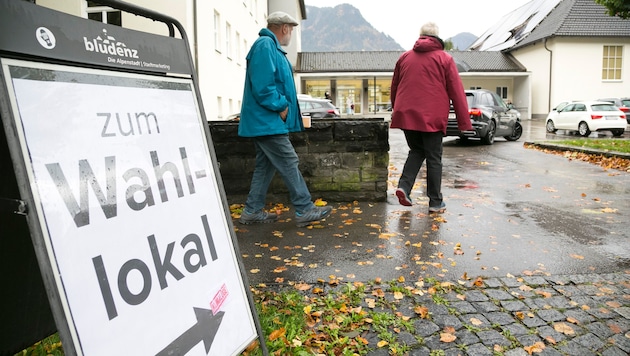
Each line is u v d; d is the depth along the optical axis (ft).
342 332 9.16
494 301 10.53
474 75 127.13
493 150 46.11
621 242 14.88
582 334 9.10
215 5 53.36
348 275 12.05
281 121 15.35
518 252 13.88
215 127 19.39
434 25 17.98
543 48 121.49
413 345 8.73
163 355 5.44
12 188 5.98
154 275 5.62
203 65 47.19
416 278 11.86
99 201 5.21
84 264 4.86
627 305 10.32
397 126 18.34
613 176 28.17
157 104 6.35
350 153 20.12
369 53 136.87
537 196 22.36
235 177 19.63
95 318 4.83
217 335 6.23
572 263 12.94
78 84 5.30
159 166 6.12
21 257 6.26
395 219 17.62
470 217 18.02
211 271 6.45
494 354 8.43
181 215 6.25
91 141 5.29
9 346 6.41
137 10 6.18
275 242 14.84
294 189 16.08
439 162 18.51
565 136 70.13
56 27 5.08
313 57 135.54
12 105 4.54
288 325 9.18
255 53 14.70
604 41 117.08
